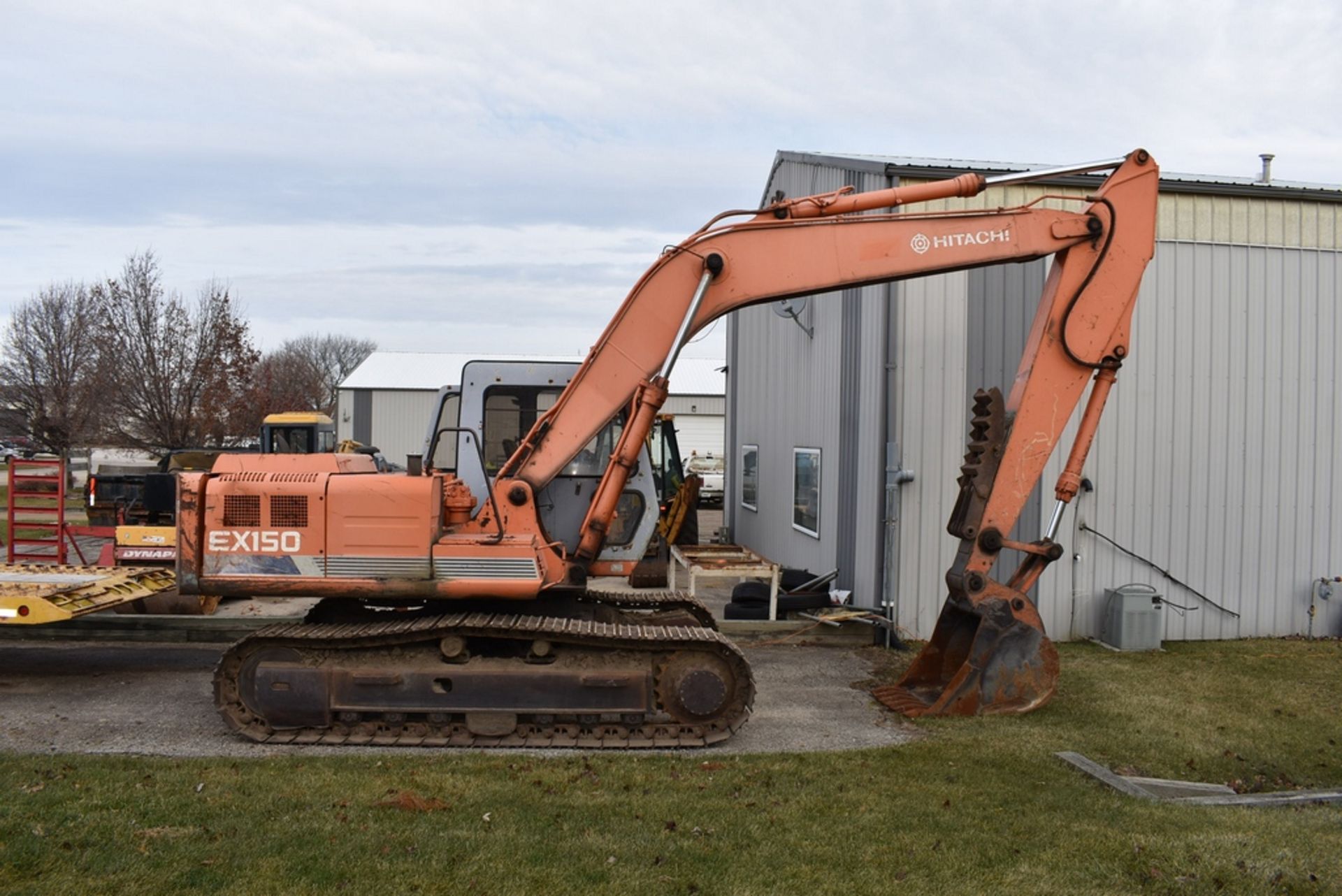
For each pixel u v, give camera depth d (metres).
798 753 6.70
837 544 11.64
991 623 7.85
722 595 13.88
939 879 4.62
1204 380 11.02
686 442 38.97
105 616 10.37
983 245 7.61
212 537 6.96
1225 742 7.29
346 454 8.06
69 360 25.09
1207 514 11.04
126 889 4.28
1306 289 11.19
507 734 6.94
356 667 6.94
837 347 11.73
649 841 4.98
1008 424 7.95
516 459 7.37
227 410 22.89
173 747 6.73
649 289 7.40
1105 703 8.20
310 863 4.59
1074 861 4.86
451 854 4.74
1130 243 7.74
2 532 18.14
